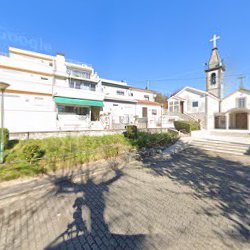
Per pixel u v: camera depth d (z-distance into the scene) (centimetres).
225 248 300
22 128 1330
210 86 2880
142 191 539
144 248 302
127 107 2686
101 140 1174
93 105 2111
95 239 326
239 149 1105
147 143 1162
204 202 467
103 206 446
